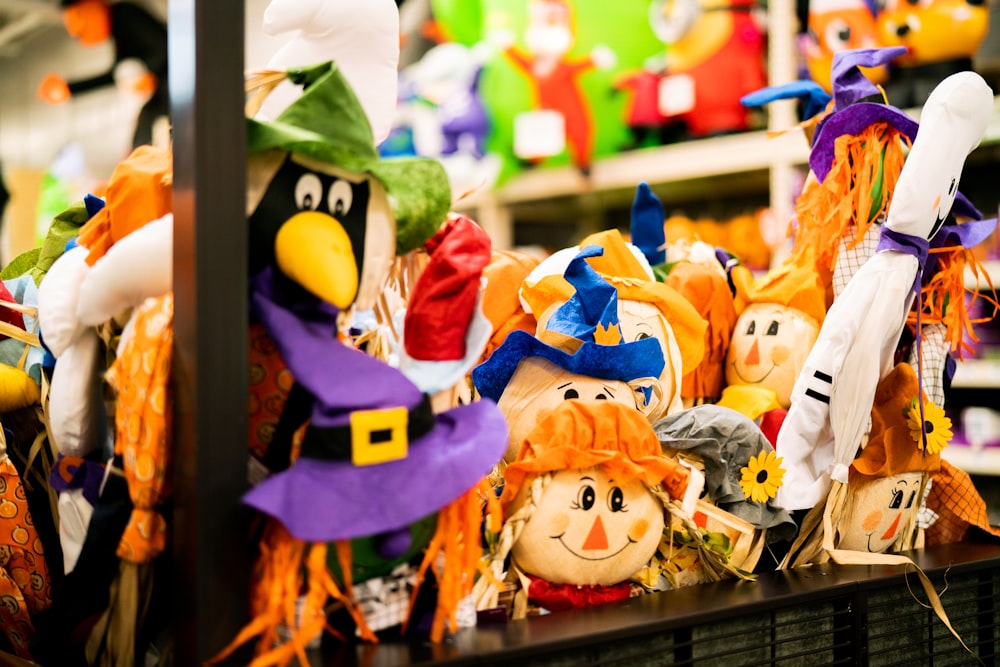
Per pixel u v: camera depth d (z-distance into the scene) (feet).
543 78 8.45
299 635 2.49
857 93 4.40
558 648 2.81
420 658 2.65
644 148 8.81
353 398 2.60
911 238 3.92
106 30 9.88
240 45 2.57
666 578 3.70
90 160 10.97
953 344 4.53
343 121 2.79
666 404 4.08
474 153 8.71
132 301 2.90
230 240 2.55
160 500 2.78
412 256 3.36
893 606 3.81
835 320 3.93
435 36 9.34
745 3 8.14
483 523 3.33
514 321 4.25
